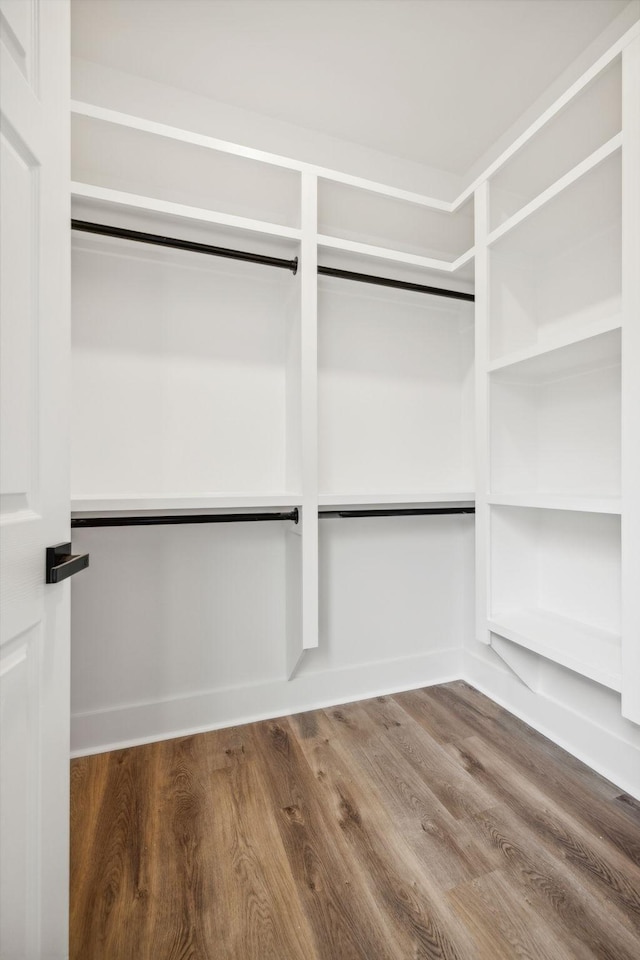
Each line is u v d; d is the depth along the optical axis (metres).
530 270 1.90
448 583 2.27
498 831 1.24
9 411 0.65
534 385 1.89
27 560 0.69
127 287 1.73
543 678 1.79
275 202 1.93
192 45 1.61
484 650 2.12
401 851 1.17
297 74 1.73
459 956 0.91
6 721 0.64
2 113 0.63
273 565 1.93
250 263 1.86
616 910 1.01
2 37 0.64
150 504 1.48
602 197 1.46
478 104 1.87
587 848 1.18
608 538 1.61
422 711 1.93
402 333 2.19
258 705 1.88
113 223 1.66
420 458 2.23
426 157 2.18
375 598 2.12
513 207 1.93
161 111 1.77
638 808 1.34
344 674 2.04
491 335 1.79
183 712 1.77
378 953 0.92
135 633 1.72
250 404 1.91
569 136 1.66
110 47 1.62
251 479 1.90
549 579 1.83
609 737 1.49
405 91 1.81
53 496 0.78
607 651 1.42
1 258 0.64
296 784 1.44
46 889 0.74
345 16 1.51
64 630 0.81
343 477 2.07
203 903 1.03
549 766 1.54
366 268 2.10
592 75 1.30
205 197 1.84
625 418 1.22
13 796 0.66
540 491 1.88
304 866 1.13
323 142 2.03
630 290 1.20
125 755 1.61
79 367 1.66
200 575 1.81
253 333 1.92
